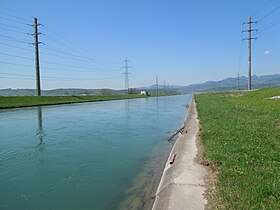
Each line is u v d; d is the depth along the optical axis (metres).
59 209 7.85
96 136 19.25
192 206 5.92
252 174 6.87
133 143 16.69
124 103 61.69
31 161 12.83
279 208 5.11
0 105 41.88
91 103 59.69
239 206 5.30
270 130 13.00
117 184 9.51
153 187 8.82
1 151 14.85
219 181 6.80
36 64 52.91
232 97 53.09
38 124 25.52
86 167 11.68
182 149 11.12
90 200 8.30
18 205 8.16
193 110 30.62
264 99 36.91
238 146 9.84
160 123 26.28
